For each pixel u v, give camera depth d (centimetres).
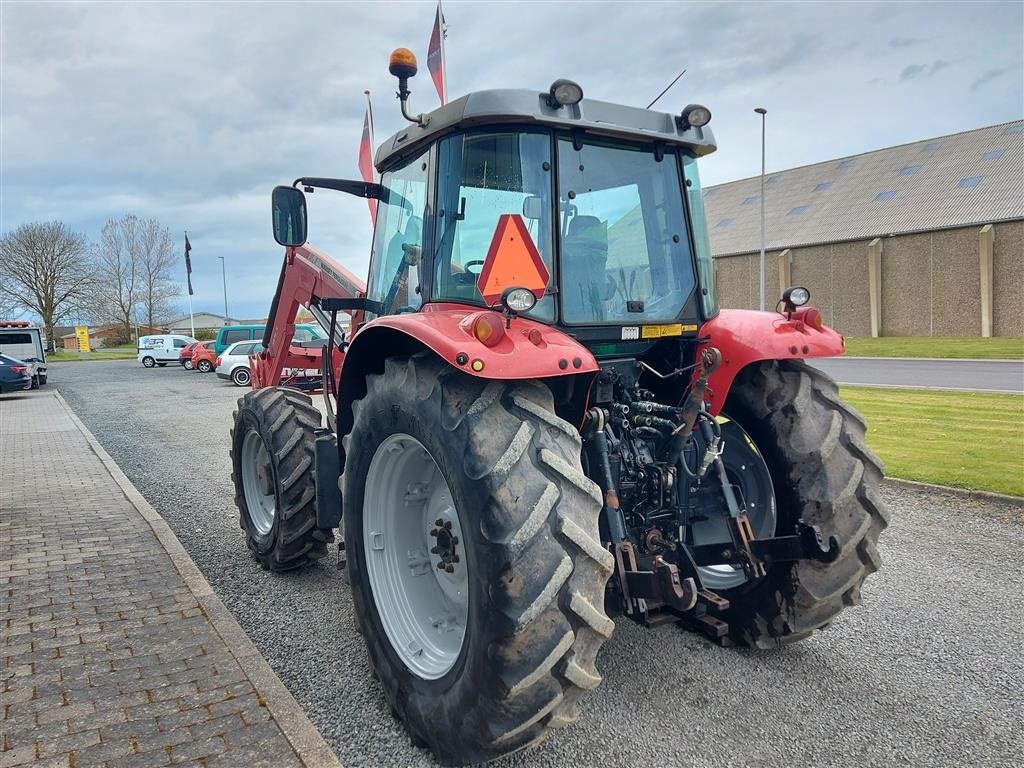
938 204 3488
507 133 281
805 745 264
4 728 268
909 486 643
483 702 224
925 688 306
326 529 429
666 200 325
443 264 294
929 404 1174
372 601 299
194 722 272
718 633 327
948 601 398
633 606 264
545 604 214
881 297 3581
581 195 295
